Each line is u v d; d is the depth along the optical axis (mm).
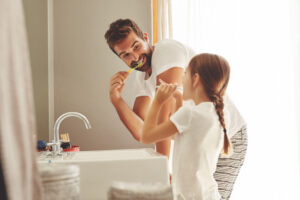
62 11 2350
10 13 651
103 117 2346
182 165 1165
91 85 2346
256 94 2199
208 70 1232
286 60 2156
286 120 2137
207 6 2281
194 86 1262
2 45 616
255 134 2184
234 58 2238
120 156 1738
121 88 2346
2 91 606
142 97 2338
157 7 2348
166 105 2184
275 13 2199
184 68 2287
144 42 2352
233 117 1564
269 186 2148
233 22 2256
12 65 645
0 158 631
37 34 2031
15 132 634
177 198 1159
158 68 2307
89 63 2352
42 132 2092
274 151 2148
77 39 2352
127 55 2352
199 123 1166
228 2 2270
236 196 2186
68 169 853
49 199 823
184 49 2287
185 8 2316
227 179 1466
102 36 2365
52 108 2295
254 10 2240
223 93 1287
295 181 2109
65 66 2336
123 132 2350
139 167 1131
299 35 2127
